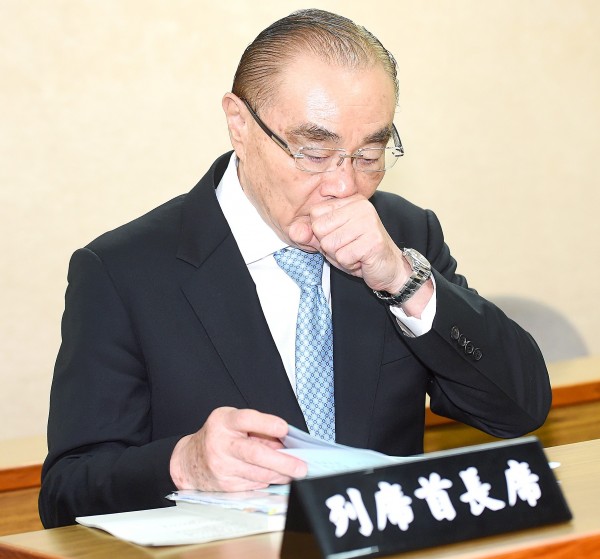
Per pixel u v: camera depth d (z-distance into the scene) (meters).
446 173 6.52
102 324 2.41
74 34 5.68
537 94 6.70
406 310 2.30
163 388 2.41
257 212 2.49
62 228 5.68
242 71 2.36
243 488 1.85
